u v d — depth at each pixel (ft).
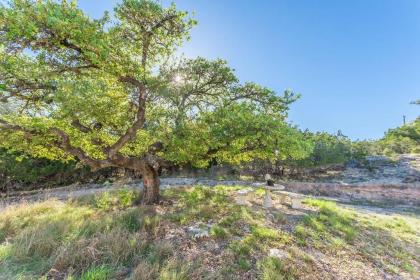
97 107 17.85
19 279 10.62
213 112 21.62
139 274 11.21
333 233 18.69
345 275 13.53
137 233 15.31
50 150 22.31
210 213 20.21
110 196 27.84
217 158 25.31
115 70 18.06
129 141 22.50
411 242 20.02
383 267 15.17
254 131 19.17
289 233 17.38
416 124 95.66
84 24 14.79
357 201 39.37
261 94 24.85
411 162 58.75
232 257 13.57
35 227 16.12
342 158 55.47
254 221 18.89
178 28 21.22
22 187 45.11
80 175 49.60
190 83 25.77
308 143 19.86
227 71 25.57
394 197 41.37
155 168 24.98
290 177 53.16
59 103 15.56
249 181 47.37
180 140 19.54
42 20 13.96
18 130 17.90
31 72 15.74
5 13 12.97
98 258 12.66
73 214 20.43
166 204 23.61
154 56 23.81
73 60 17.75
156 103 23.18
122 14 19.63
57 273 11.51
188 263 12.45
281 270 12.68
